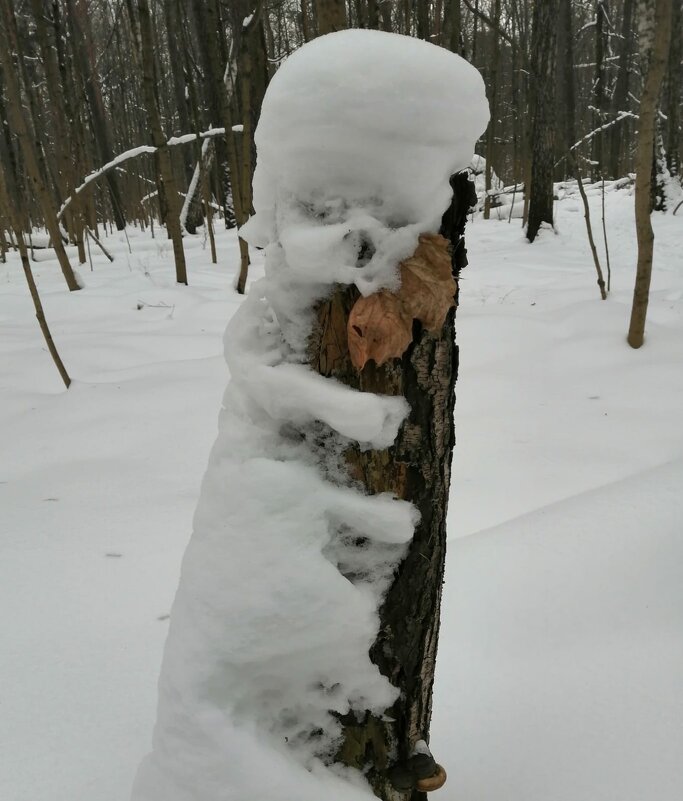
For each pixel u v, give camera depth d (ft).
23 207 37.50
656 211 36.99
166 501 8.08
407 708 3.19
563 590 5.86
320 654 2.82
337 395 2.69
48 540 7.18
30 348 15.40
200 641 2.71
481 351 13.99
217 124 32.78
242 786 2.64
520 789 4.27
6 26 24.57
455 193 2.73
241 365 2.89
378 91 2.35
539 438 9.78
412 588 3.01
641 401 10.85
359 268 2.57
